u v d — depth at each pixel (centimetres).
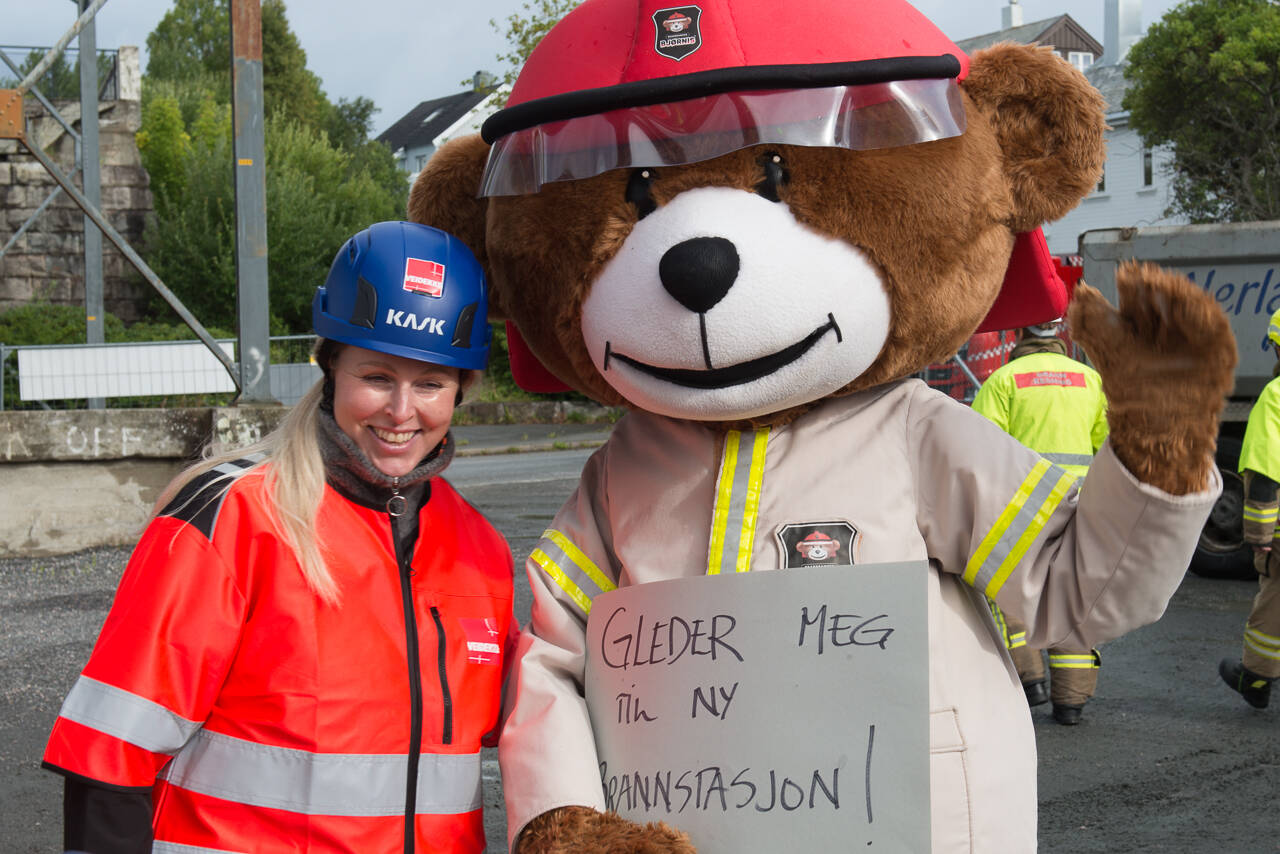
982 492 229
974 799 220
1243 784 506
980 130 240
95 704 206
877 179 226
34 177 2617
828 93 222
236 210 1018
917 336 239
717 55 225
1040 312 279
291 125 3803
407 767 223
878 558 228
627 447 259
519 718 238
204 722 220
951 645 230
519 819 227
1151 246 977
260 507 224
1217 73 2548
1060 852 439
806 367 229
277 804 215
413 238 235
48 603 793
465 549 247
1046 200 243
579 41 242
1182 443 200
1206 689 652
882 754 210
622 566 252
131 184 2972
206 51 6338
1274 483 592
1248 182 2605
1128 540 210
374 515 234
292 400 2109
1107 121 245
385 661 225
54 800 472
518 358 298
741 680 220
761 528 235
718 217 225
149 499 989
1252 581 941
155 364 1298
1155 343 201
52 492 964
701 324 223
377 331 229
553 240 246
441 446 243
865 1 234
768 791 214
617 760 231
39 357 1275
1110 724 595
